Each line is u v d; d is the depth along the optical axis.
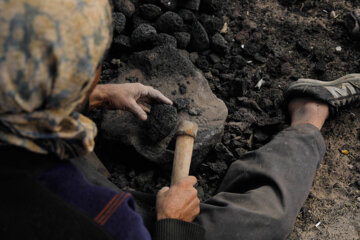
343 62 2.33
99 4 0.81
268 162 1.60
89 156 1.74
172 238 1.19
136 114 1.72
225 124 2.04
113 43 2.27
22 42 0.70
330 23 2.50
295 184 1.56
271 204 1.45
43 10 0.71
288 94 2.05
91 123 0.91
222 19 2.50
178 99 1.92
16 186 0.79
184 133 1.58
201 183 1.89
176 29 2.30
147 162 1.85
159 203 1.33
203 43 2.30
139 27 2.22
